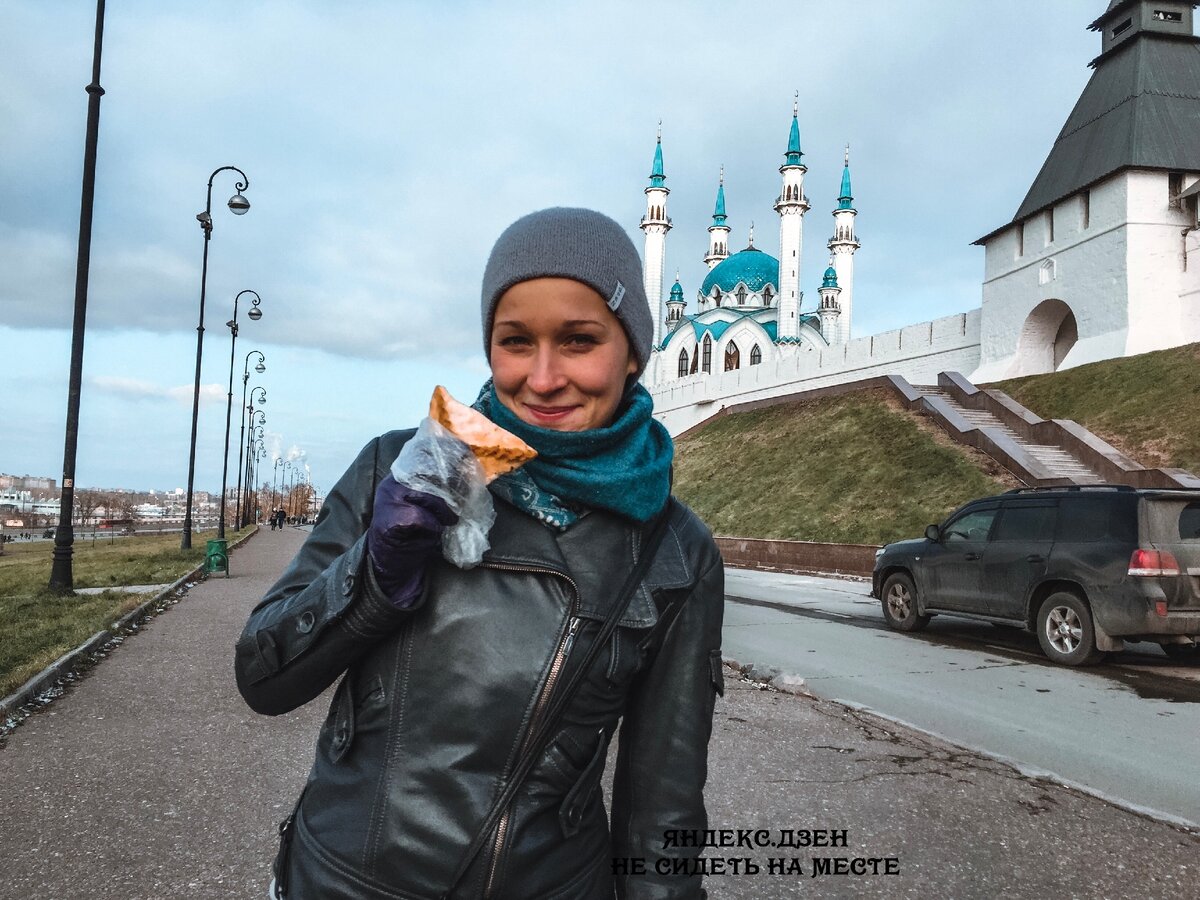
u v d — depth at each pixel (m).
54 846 3.66
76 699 6.31
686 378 56.38
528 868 1.09
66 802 4.19
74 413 13.24
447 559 1.06
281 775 4.63
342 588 1.05
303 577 1.19
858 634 10.85
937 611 10.66
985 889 3.45
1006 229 35.09
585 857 1.17
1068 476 21.84
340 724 1.16
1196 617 8.36
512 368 1.21
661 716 1.35
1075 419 25.78
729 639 10.27
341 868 1.08
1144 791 4.85
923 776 4.87
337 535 1.21
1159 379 25.02
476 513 1.05
